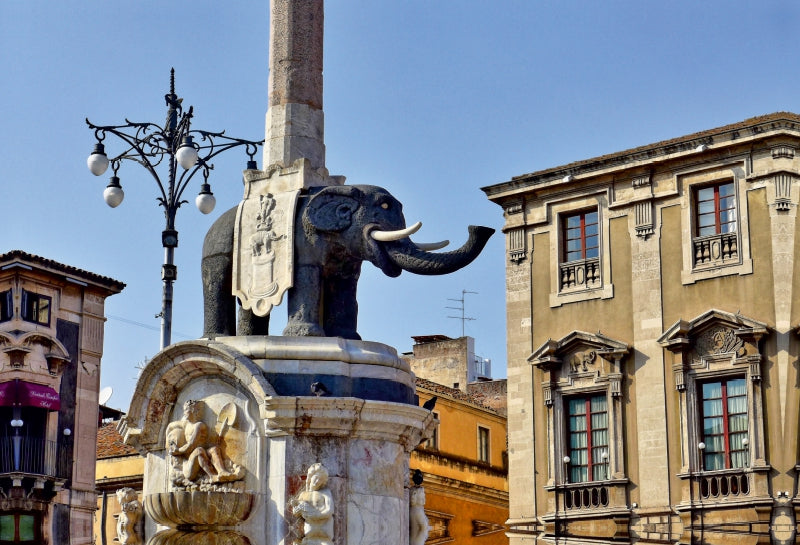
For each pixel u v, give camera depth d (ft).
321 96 52.49
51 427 143.02
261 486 43.98
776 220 117.19
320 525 42.96
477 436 149.79
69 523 142.61
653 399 120.06
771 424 113.80
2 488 139.23
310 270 47.26
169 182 76.89
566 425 125.18
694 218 121.49
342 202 47.39
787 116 120.26
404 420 45.19
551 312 128.16
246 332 49.52
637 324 122.42
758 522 112.37
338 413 43.91
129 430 47.03
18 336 141.59
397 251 46.47
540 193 130.52
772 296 115.96
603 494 121.29
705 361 117.80
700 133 123.54
